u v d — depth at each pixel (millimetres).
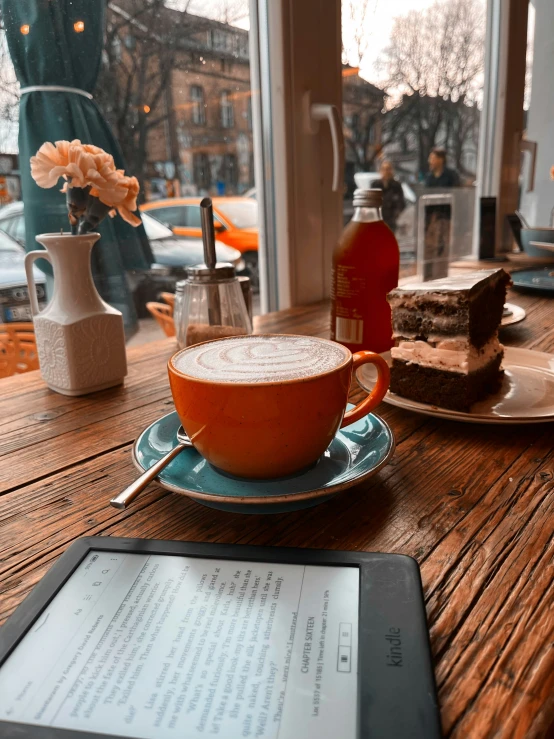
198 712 249
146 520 426
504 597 338
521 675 280
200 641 292
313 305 1296
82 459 538
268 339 512
